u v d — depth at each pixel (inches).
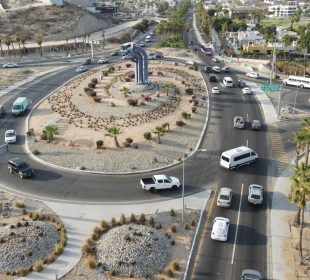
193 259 1963.6
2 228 2158.0
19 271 1863.9
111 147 3132.4
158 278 1834.4
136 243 1996.8
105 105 4010.8
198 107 4010.8
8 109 4097.0
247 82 5014.8
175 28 7839.6
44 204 2426.2
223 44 7573.8
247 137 3368.6
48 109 4045.3
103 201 2454.5
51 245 2049.7
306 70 5561.0
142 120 3644.2
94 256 1961.1
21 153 3117.6
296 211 2359.7
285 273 1876.2
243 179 2711.6
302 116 3868.1
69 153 3061.0
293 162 2947.8
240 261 1952.5
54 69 5871.1
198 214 2329.0
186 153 3061.0
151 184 2541.8
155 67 5610.2
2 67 5984.3
